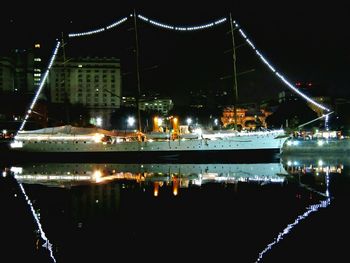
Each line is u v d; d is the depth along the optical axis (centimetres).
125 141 7338
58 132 7531
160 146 7219
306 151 9119
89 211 2519
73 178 4391
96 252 1712
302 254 1667
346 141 9112
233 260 1612
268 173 4875
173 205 2695
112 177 4466
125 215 2397
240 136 7106
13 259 1641
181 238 1911
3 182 4022
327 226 2103
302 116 13788
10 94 17738
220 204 2727
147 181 4016
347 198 2931
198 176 4516
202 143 7131
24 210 2564
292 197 2998
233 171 5200
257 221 2227
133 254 1695
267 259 1617
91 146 7394
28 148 7544
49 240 1905
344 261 1581
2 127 14075
